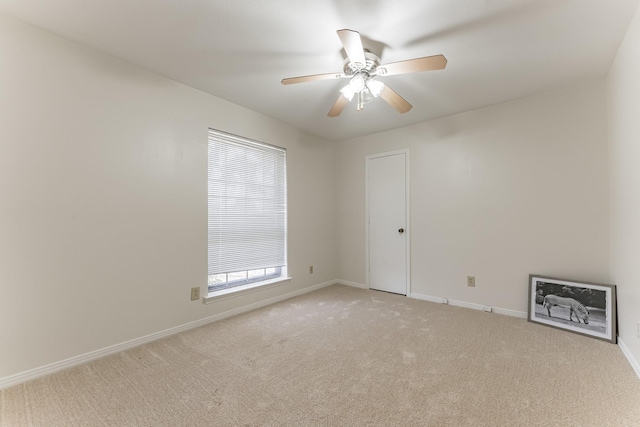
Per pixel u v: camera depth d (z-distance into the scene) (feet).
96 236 6.71
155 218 7.77
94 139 6.70
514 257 9.47
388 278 12.60
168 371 6.10
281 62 7.27
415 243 11.78
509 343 7.32
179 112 8.31
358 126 12.10
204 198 8.90
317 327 8.54
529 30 5.97
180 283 8.28
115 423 4.56
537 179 9.05
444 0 5.15
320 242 13.51
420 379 5.73
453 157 10.78
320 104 9.83
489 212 9.98
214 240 9.30
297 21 5.72
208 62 7.29
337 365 6.32
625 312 6.68
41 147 5.98
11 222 5.63
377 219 12.97
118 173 7.08
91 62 6.66
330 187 14.16
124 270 7.16
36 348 5.86
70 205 6.34
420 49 6.64
